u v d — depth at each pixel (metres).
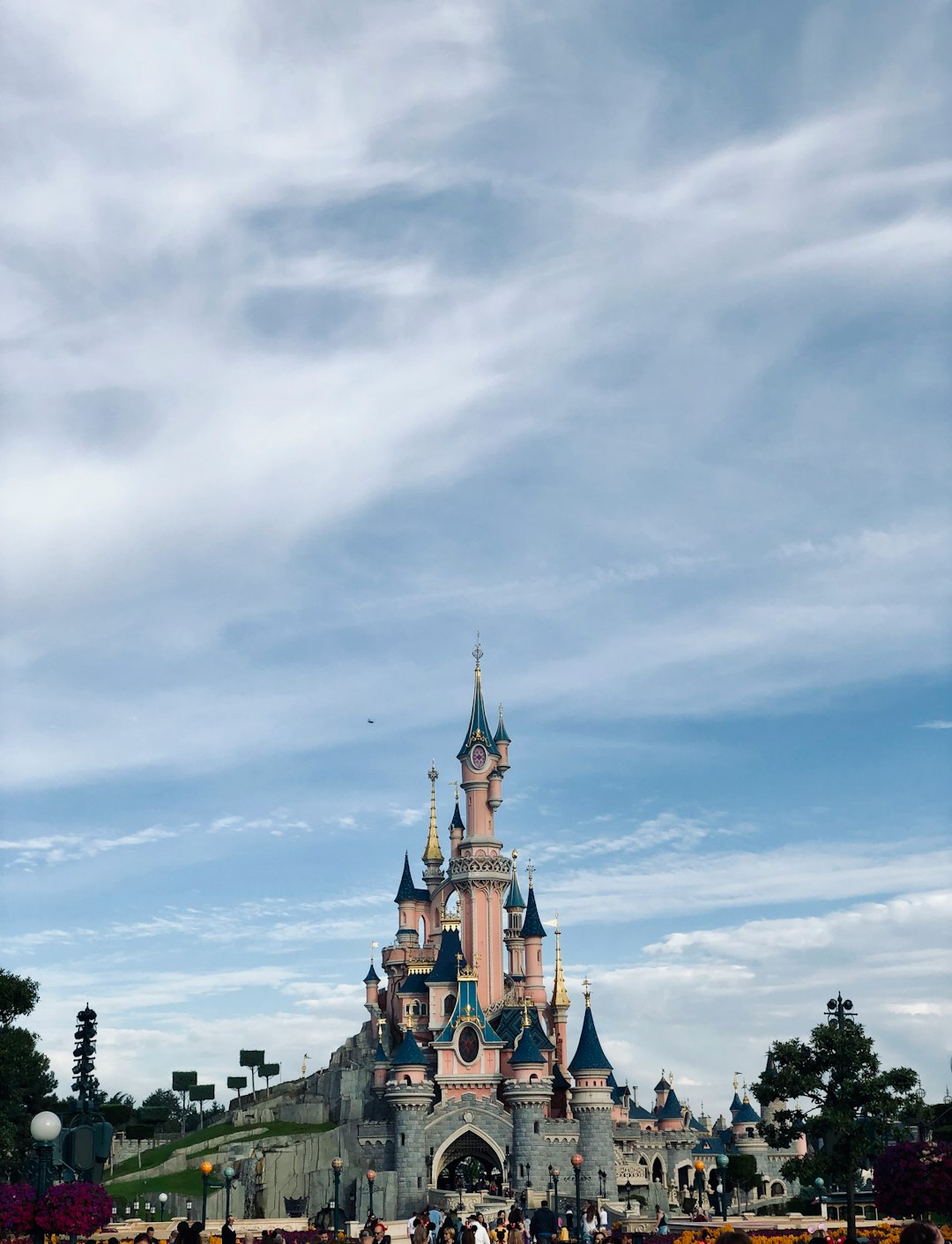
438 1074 164.38
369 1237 62.03
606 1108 160.38
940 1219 83.44
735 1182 166.12
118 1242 66.44
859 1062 78.88
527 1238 69.38
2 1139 110.94
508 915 199.38
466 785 192.88
